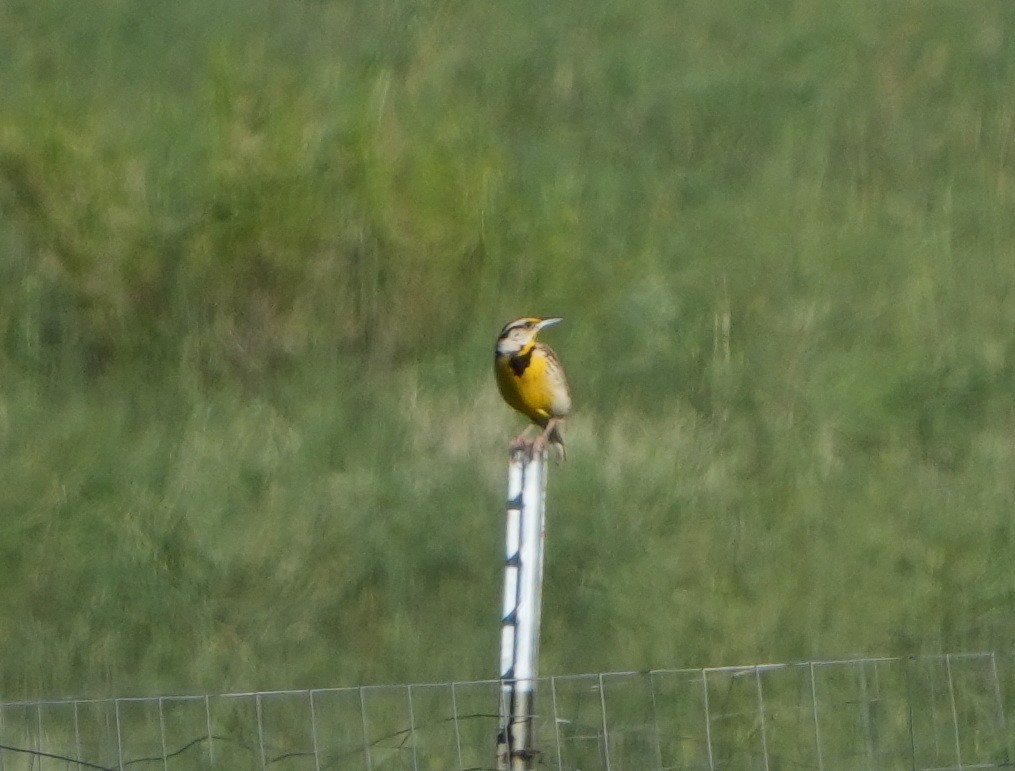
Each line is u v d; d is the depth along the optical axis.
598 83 21.47
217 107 15.30
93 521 11.15
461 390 14.00
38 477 11.88
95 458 12.27
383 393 13.98
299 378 14.40
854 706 8.84
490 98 20.84
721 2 24.12
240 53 16.42
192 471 12.09
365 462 12.38
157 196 14.93
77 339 14.80
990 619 10.04
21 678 9.65
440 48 21.72
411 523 11.20
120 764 7.05
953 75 22.17
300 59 18.44
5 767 8.10
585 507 11.38
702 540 11.20
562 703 9.03
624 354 14.63
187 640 10.06
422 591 10.62
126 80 18.39
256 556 10.82
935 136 20.47
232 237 14.91
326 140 15.24
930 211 18.33
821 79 21.83
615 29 23.28
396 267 15.15
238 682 9.55
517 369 10.20
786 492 11.91
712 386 13.91
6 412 13.28
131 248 14.88
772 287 16.19
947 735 8.51
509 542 6.80
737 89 21.34
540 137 19.94
